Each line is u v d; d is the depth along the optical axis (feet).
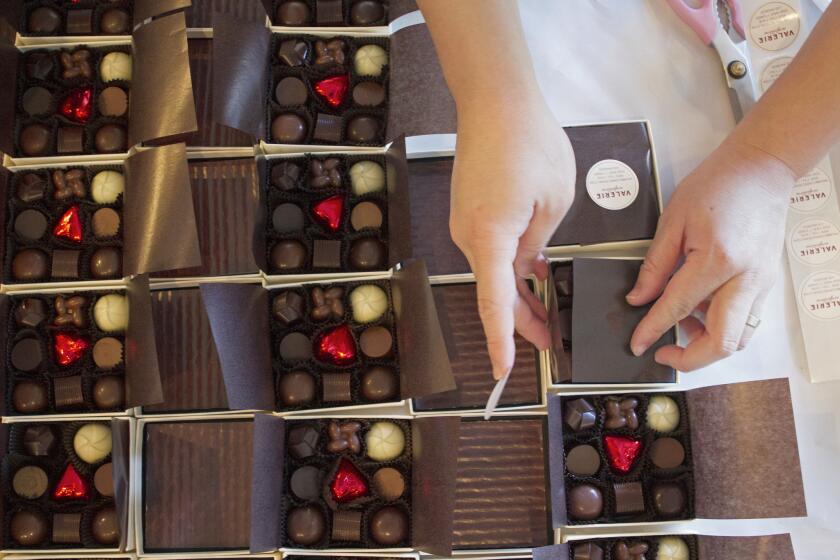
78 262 2.84
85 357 2.83
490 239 2.42
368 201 2.90
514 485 2.75
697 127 3.04
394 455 2.79
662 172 3.01
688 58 3.07
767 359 2.91
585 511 2.75
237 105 2.72
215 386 2.77
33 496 2.76
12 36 2.88
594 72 3.06
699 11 3.03
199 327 2.79
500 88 2.40
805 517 2.84
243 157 2.83
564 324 2.75
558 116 3.04
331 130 2.91
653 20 3.08
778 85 2.63
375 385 2.78
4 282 2.83
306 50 2.94
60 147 2.90
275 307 2.82
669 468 2.79
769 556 2.66
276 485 2.70
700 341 2.65
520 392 2.79
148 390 2.63
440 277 2.83
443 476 2.61
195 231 2.67
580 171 2.83
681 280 2.61
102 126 2.90
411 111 2.83
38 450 2.75
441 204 2.89
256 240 2.75
